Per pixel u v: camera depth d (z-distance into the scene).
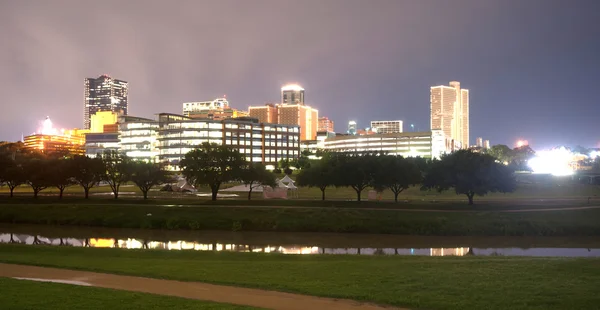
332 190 148.12
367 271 34.12
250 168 108.69
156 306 23.14
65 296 24.77
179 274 32.56
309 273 33.28
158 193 135.00
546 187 153.50
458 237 75.81
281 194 113.25
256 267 36.06
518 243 71.31
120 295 25.36
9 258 40.03
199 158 105.94
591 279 31.03
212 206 93.88
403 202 101.25
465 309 24.28
